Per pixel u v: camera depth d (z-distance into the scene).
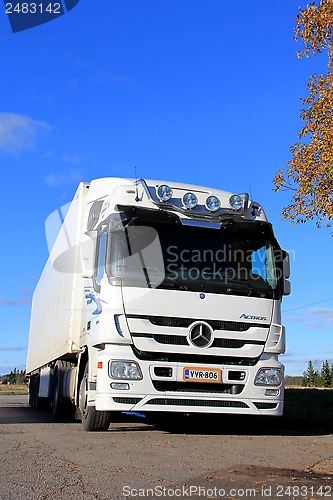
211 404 7.59
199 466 5.19
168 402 7.43
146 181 8.55
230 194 8.95
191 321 7.67
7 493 4.13
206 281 7.88
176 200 8.38
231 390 7.73
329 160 9.87
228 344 7.81
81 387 8.83
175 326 7.59
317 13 10.73
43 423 10.91
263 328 8.04
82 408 8.67
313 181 10.16
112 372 7.30
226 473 4.88
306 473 4.95
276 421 11.11
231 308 7.89
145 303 7.53
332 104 10.22
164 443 6.77
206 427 9.17
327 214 10.16
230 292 7.95
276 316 8.21
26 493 4.13
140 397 7.31
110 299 7.50
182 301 7.68
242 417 8.80
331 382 48.19
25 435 8.02
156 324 7.53
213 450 6.22
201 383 7.58
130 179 8.98
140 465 5.23
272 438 7.70
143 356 7.43
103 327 7.48
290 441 7.34
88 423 8.30
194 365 7.56
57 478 4.65
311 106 10.48
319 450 6.50
